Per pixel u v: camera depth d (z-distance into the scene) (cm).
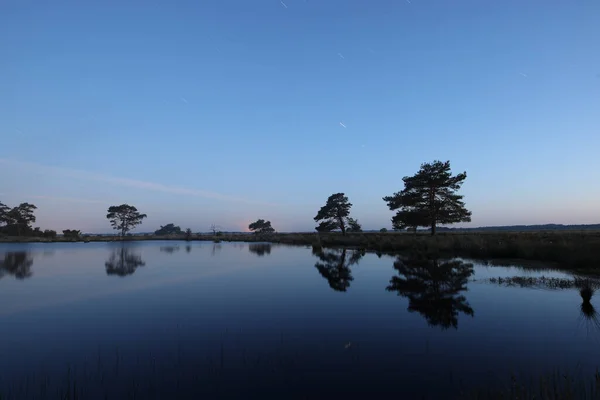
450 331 816
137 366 643
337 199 6806
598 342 727
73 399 521
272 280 1608
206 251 3791
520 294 1162
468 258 2194
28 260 2791
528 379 559
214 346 745
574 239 2425
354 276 1672
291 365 637
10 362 671
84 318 989
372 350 705
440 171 4241
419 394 518
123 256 3161
